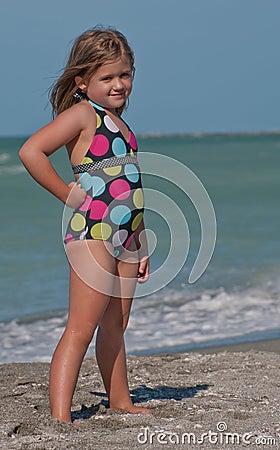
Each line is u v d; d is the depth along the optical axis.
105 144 5.62
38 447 5.22
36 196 34.09
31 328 11.60
